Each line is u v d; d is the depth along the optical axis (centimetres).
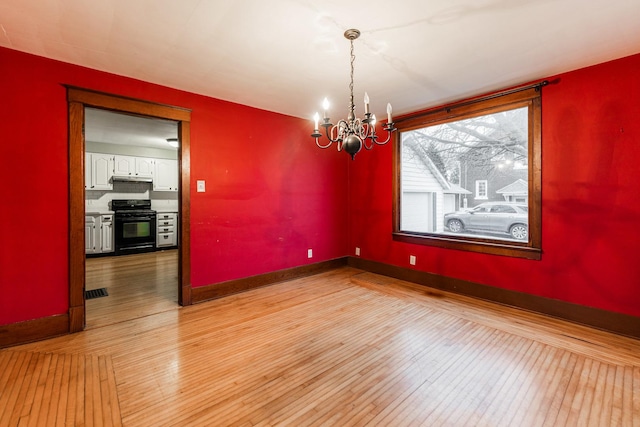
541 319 294
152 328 276
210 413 167
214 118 354
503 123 343
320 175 467
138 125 468
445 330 270
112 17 196
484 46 237
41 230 254
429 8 188
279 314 309
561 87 288
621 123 258
